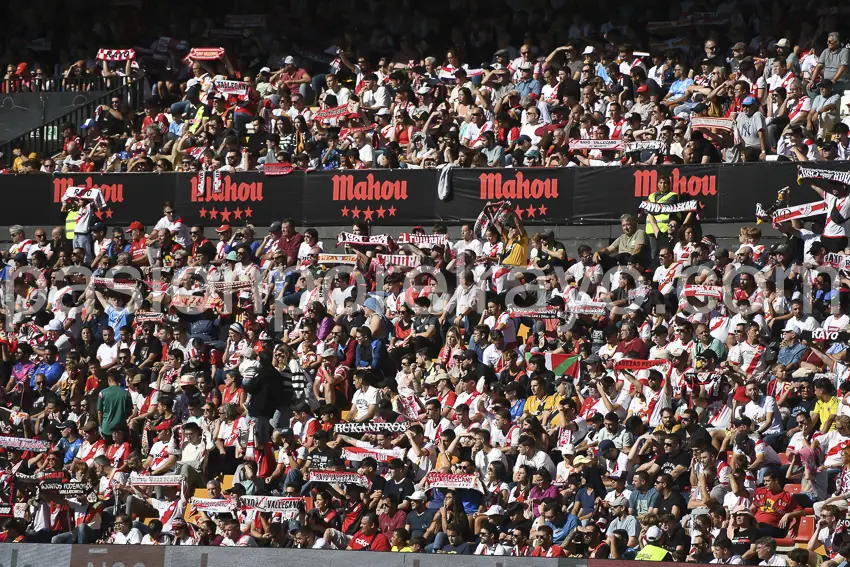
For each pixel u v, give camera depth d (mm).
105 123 105188
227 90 99125
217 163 96562
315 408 77125
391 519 67500
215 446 75062
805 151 85688
